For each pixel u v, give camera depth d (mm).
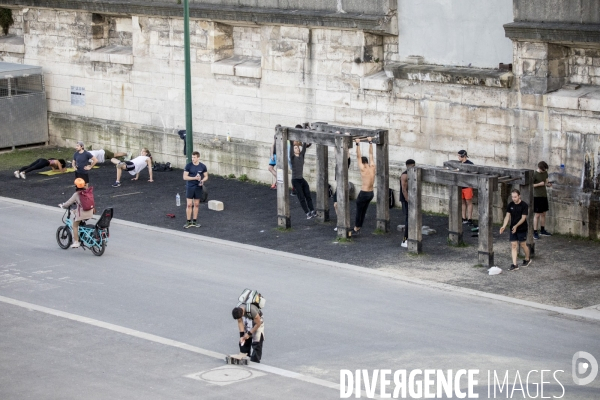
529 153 34812
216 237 34531
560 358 22922
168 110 46219
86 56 48969
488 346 23750
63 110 50656
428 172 31203
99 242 32125
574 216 33625
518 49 34438
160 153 46562
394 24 38250
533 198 30859
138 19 46375
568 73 34406
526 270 29922
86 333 25250
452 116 36750
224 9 42438
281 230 35188
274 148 41469
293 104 41656
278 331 25047
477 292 27922
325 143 33688
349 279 29469
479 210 30062
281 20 40750
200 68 44656
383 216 34281
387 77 38500
